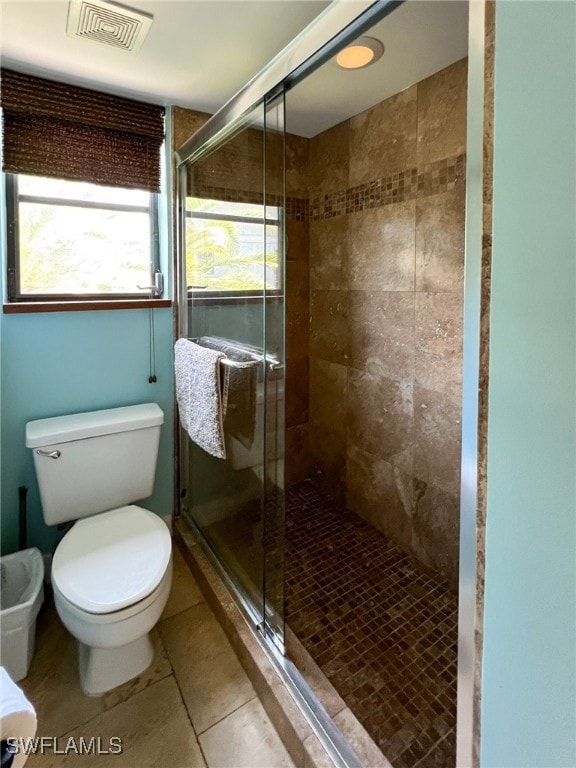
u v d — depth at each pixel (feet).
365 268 6.66
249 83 4.50
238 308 5.17
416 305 5.92
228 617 5.05
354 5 3.11
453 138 5.14
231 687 4.52
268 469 4.73
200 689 4.49
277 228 4.44
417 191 5.67
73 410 5.87
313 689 4.27
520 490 2.03
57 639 5.11
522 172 1.90
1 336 5.27
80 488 5.39
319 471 8.37
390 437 6.66
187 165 6.07
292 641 4.91
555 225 1.77
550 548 1.90
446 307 5.51
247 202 4.85
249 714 4.25
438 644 4.92
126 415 5.80
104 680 4.45
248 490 5.13
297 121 6.75
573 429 1.76
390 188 6.07
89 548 4.67
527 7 1.82
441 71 5.17
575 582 1.81
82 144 5.54
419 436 6.16
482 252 2.13
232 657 4.87
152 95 5.73
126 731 4.06
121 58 4.81
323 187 7.32
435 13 4.07
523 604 2.06
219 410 5.18
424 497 6.20
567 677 1.87
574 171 1.68
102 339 5.99
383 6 3.01
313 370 8.18
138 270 6.29
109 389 6.12
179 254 6.36
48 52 4.68
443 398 5.73
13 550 5.59
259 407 4.85
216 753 3.88
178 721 4.16
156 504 6.85
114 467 5.59
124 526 5.08
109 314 6.00
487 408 2.17
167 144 6.15
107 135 5.70
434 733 3.92
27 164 5.21
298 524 7.30
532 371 1.92
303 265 7.82
